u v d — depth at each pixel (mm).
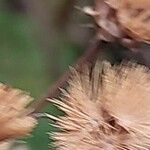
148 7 147
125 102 147
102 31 151
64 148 145
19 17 375
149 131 145
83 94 148
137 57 179
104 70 151
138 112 146
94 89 149
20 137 141
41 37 370
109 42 152
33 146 292
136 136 145
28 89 343
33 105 150
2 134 140
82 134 145
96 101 148
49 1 372
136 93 147
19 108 141
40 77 352
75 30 366
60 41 369
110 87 148
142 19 148
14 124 140
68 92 149
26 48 363
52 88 153
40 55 362
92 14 152
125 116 146
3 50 360
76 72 152
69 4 365
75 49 367
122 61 153
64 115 148
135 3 147
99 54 154
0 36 365
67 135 146
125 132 145
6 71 352
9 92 140
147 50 186
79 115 147
